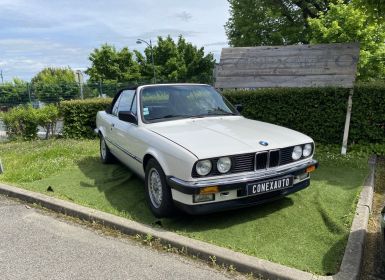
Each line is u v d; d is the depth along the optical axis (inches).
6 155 330.6
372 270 125.4
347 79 286.2
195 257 136.6
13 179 241.4
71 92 595.8
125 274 126.6
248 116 330.6
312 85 301.1
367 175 228.2
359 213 164.9
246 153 149.9
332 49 308.3
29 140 455.5
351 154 281.7
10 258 140.3
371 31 514.0
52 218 179.9
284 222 160.9
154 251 143.0
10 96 553.3
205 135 163.6
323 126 302.8
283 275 118.2
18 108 489.1
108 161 274.7
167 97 205.6
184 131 170.6
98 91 645.3
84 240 154.3
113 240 153.6
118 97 253.0
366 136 291.0
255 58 338.6
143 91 206.7
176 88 214.7
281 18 1040.2
